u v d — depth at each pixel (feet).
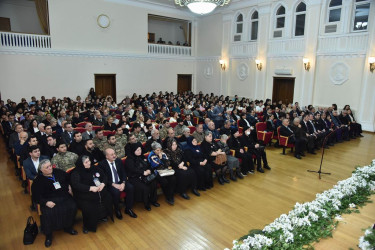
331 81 34.99
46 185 11.80
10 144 20.10
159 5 47.57
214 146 17.80
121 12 43.88
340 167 20.86
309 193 16.31
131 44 45.88
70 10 39.06
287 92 40.19
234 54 46.50
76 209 12.01
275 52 40.27
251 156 19.27
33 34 36.60
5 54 35.09
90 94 41.55
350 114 31.04
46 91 38.70
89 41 41.39
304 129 25.41
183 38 58.23
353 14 32.40
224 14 47.01
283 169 20.42
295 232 9.86
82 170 12.58
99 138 18.62
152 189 14.51
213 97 44.14
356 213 11.66
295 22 37.81
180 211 14.15
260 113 33.96
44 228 11.24
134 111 31.55
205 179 16.78
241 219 13.38
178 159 15.87
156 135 18.35
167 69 51.21
